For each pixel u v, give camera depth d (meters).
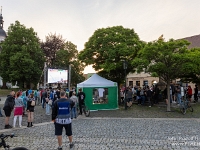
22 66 40.81
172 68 17.56
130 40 23.50
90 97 18.88
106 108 19.31
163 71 17.48
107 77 26.22
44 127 11.21
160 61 17.81
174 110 18.23
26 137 8.88
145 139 8.42
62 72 32.19
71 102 6.93
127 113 17.05
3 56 42.00
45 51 50.12
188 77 24.25
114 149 7.06
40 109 19.70
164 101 22.19
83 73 51.34
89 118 14.52
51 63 50.62
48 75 30.19
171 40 17.67
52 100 17.56
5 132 9.94
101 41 23.62
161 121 13.24
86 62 24.39
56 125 6.71
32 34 44.97
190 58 16.05
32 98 11.52
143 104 22.02
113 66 22.34
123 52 22.28
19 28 44.06
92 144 7.72
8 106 10.80
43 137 8.88
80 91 16.25
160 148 7.14
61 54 47.62
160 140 8.23
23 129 10.65
